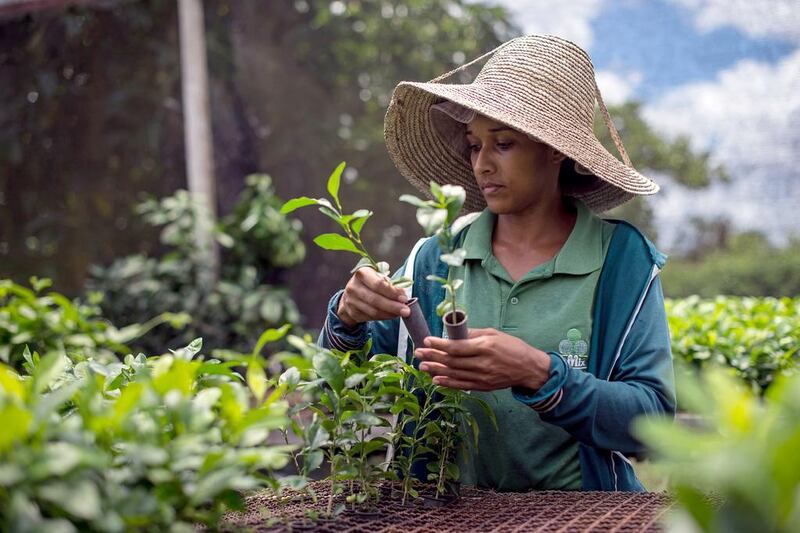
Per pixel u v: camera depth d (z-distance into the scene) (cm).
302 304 661
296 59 679
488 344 131
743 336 278
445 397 143
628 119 595
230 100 632
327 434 115
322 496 130
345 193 682
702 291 593
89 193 662
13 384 81
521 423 162
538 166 165
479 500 135
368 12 683
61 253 664
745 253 589
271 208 512
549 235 174
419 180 195
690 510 64
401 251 688
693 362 271
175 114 653
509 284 169
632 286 165
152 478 80
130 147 653
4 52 634
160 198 661
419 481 143
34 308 291
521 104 158
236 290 477
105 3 596
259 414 90
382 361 135
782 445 59
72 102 650
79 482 72
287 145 675
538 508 126
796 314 320
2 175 660
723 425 63
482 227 175
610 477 160
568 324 163
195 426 86
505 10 624
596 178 182
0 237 664
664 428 63
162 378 90
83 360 127
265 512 117
